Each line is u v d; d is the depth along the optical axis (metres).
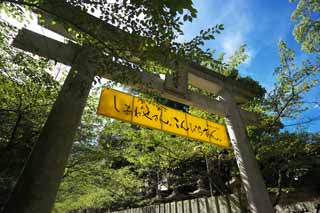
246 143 6.10
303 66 6.95
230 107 6.60
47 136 3.35
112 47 3.46
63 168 3.27
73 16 3.17
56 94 6.02
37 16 3.99
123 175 9.60
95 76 3.63
